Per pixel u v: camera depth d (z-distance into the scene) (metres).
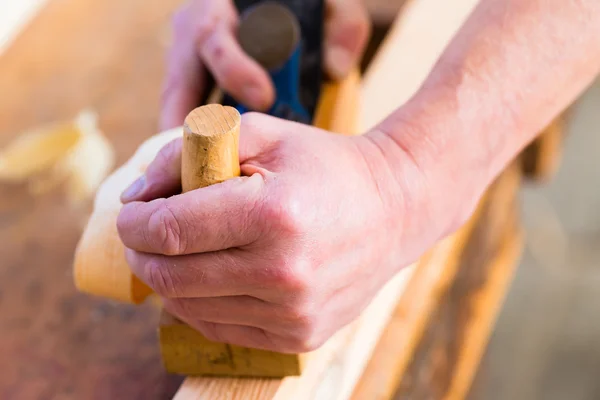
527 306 1.80
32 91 1.07
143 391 0.76
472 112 0.54
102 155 0.96
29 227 0.92
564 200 2.01
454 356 1.14
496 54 0.54
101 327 0.82
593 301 1.79
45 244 0.90
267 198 0.45
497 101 0.54
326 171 0.48
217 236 0.45
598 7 0.55
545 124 0.58
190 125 0.44
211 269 0.47
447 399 1.13
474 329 1.19
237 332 0.52
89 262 0.54
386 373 0.80
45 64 1.11
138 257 0.49
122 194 0.51
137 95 1.06
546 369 1.69
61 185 0.95
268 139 0.50
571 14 0.55
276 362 0.54
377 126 0.55
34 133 0.99
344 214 0.48
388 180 0.51
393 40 0.86
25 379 0.77
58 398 0.75
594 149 2.12
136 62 1.11
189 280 0.48
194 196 0.45
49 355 0.79
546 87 0.55
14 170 0.95
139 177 0.52
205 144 0.44
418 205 0.52
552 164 1.55
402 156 0.52
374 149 0.52
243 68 0.69
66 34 1.16
